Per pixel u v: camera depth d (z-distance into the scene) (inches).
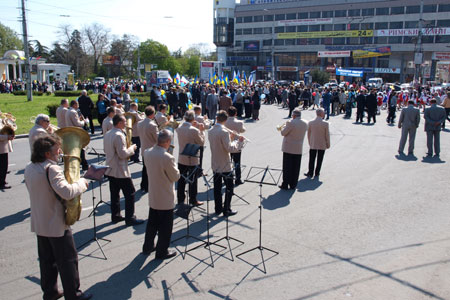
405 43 2672.2
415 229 243.6
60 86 1866.4
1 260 200.1
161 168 189.0
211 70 2003.0
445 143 576.1
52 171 143.3
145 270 189.5
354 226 247.9
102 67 3319.4
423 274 186.2
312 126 363.9
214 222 255.1
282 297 165.6
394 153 497.7
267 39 3324.3
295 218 262.1
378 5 2770.7
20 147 513.0
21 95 1507.1
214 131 258.5
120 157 237.3
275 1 3297.2
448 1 2522.1
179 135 281.3
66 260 152.5
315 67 3100.4
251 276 183.6
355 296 166.4
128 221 247.4
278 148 519.2
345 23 2933.1
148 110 301.4
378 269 191.0
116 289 171.6
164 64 3548.2
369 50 2449.6
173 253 204.8
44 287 156.4
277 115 975.6
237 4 3577.8
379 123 832.9
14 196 306.5
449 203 296.0
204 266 193.9
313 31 3083.2
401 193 322.0
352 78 2829.7
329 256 204.8
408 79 2726.4
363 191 327.3
